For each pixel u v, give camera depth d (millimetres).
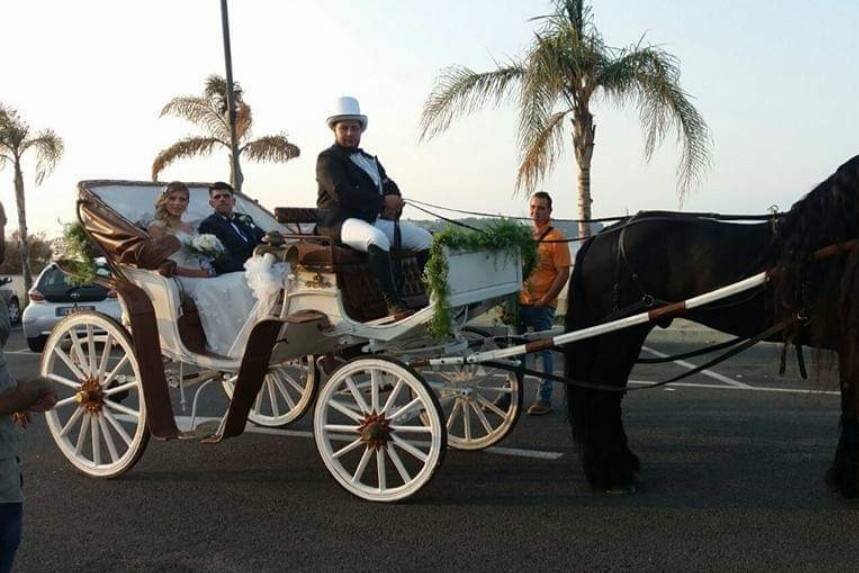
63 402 6297
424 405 5223
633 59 13484
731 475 5770
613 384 5535
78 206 6379
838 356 4832
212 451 6730
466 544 4648
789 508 5094
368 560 4457
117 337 6039
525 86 13602
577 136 14148
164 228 6441
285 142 19750
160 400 5840
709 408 7855
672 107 13516
